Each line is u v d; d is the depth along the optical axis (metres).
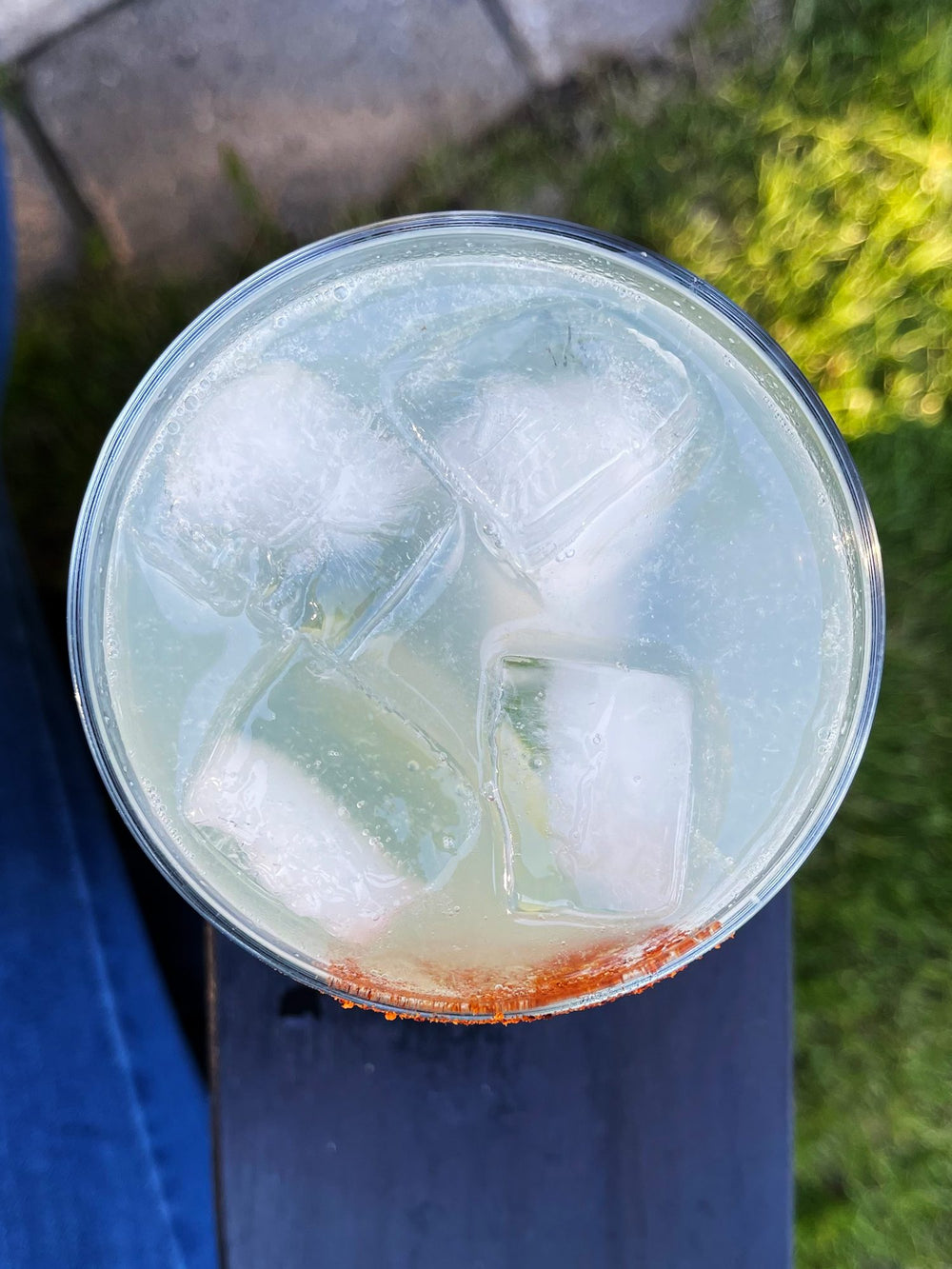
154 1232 0.17
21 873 0.18
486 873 0.15
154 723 0.14
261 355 0.14
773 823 0.15
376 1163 0.16
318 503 0.14
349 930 0.15
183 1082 0.18
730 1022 0.16
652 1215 0.16
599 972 0.15
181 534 0.14
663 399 0.14
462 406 0.14
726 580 0.14
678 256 0.21
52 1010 0.18
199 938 0.20
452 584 0.14
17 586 0.19
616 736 0.14
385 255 0.14
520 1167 0.16
